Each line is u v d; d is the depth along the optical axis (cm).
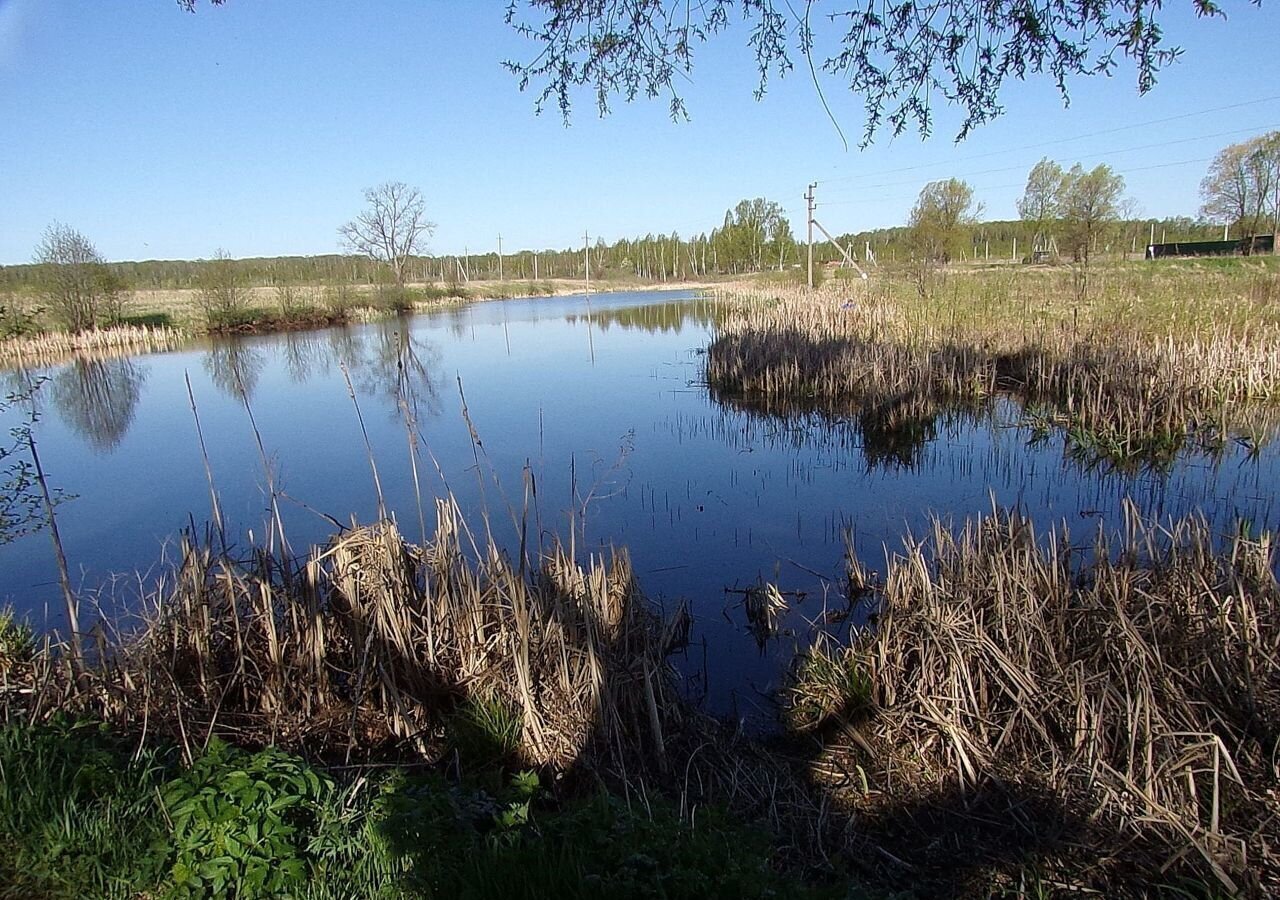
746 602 723
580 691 486
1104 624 482
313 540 923
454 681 519
